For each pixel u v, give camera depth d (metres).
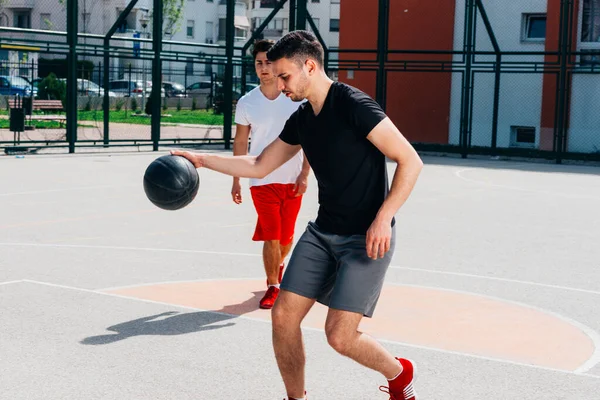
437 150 27.95
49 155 22.39
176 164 4.64
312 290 4.40
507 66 26.78
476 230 11.70
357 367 5.62
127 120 36.97
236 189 7.48
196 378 5.33
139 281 8.06
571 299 7.72
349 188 4.27
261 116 7.30
